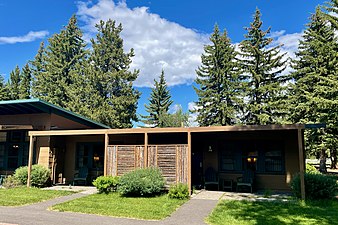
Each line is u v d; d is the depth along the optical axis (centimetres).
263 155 1234
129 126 2914
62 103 2988
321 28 2162
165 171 1073
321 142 1959
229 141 1289
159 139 1426
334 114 1553
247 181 1153
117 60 3050
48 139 1336
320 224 648
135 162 1113
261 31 2541
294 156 1187
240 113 2638
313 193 931
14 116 1418
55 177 1359
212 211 787
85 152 1451
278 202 903
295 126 934
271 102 2334
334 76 1609
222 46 2781
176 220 695
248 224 654
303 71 2189
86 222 669
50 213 761
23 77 3569
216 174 1228
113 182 1083
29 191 1096
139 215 733
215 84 2753
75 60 3334
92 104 2795
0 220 681
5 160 1420
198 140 1334
